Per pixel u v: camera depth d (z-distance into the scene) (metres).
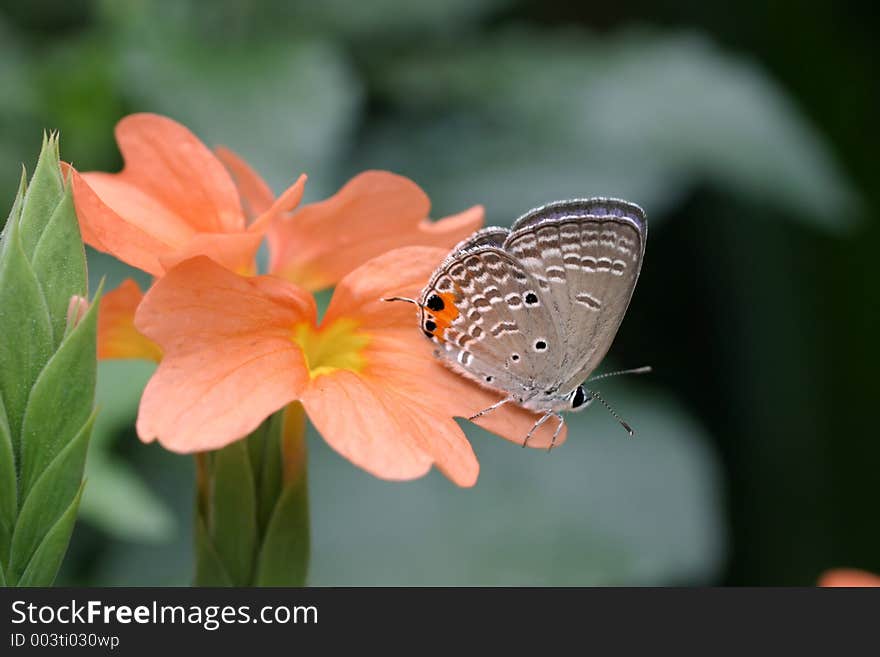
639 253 0.20
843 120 0.35
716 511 0.29
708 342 0.35
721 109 0.32
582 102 0.32
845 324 0.34
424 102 0.33
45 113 0.28
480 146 0.32
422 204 0.20
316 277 0.20
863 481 0.34
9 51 0.31
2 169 0.27
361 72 0.33
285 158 0.27
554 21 0.39
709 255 0.35
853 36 0.35
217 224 0.20
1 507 0.18
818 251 0.34
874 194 0.35
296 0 0.31
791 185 0.31
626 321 0.35
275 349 0.19
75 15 0.33
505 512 0.27
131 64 0.27
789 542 0.34
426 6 0.33
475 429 0.29
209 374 0.18
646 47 0.34
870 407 0.34
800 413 0.34
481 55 0.34
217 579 0.19
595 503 0.28
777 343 0.34
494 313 0.19
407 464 0.18
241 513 0.19
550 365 0.20
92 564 0.26
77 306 0.18
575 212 0.20
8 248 0.18
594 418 0.30
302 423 0.19
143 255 0.19
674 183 0.30
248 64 0.28
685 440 0.30
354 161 0.31
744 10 0.37
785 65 0.36
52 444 0.18
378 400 0.19
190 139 0.20
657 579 0.27
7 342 0.18
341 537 0.27
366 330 0.20
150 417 0.18
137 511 0.24
